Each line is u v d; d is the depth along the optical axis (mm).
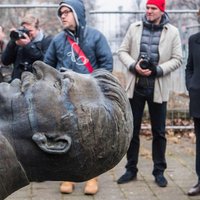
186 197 5082
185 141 7898
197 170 5152
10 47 5164
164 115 5383
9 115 1130
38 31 5223
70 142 1111
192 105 5023
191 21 8203
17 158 1124
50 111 1115
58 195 5078
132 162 5555
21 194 5074
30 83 1144
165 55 5230
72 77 1151
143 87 5254
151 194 5156
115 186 5414
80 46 4707
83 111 1120
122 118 1149
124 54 5324
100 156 1140
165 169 6023
